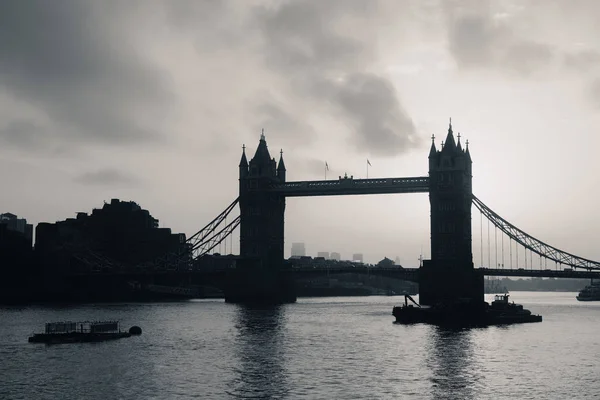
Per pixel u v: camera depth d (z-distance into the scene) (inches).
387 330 6033.5
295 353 4480.8
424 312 7017.7
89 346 4778.5
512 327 6496.1
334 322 6919.3
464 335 5620.1
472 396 3206.2
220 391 3292.3
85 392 3270.2
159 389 3334.2
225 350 4606.3
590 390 3341.5
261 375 3686.0
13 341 5049.2
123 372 3759.8
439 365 4020.7
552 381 3550.7
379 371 3811.5
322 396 3191.4
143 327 6171.3
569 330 6161.4
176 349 4643.2
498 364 4067.4
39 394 3230.8
